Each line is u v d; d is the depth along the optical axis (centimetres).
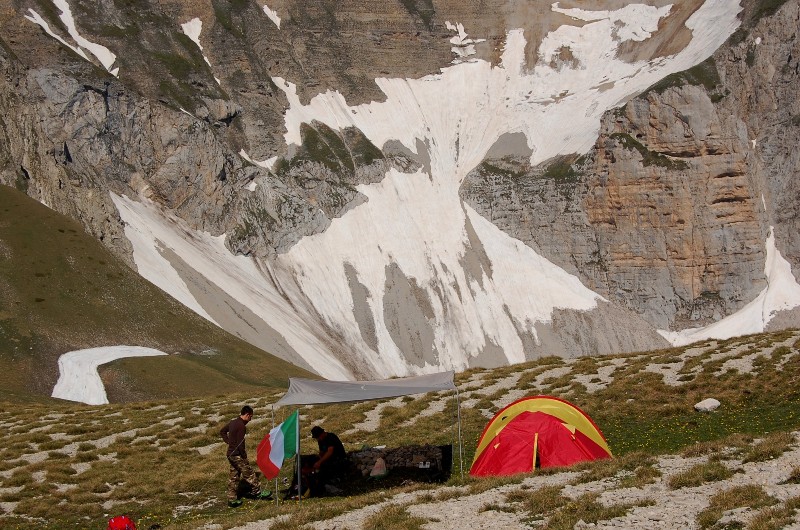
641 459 3525
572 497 3119
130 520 3472
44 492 4197
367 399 3862
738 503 2819
